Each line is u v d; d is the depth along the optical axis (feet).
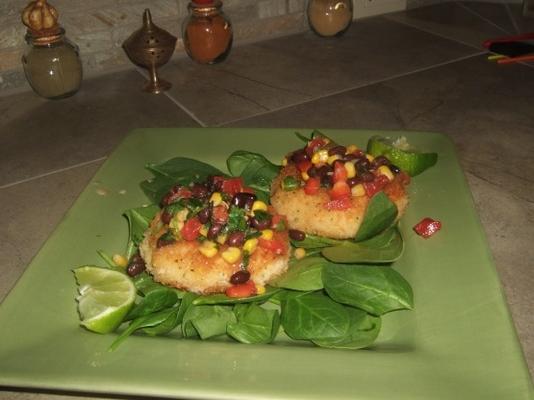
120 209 1.28
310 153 1.32
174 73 2.25
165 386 0.80
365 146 1.43
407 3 2.88
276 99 2.00
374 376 0.82
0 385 0.82
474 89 2.03
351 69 2.24
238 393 0.79
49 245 1.11
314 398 0.78
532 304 1.06
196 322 0.98
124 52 2.30
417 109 1.90
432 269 1.07
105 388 0.81
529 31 2.54
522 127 1.76
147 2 2.27
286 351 0.87
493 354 0.85
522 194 1.42
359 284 1.01
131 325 0.94
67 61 1.98
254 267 1.10
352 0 2.63
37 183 1.54
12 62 2.10
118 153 1.42
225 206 1.13
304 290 1.05
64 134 1.81
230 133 1.50
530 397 0.78
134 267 1.12
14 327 0.93
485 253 1.06
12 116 1.94
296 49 2.46
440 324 0.94
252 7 2.52
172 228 1.14
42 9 1.93
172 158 1.41
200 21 2.22
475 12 2.83
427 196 1.28
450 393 0.79
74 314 0.98
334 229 1.22
